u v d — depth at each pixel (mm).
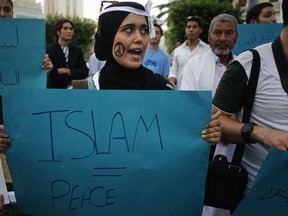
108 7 1489
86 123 1264
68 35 4301
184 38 16016
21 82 2293
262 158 1465
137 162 1284
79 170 1276
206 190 1501
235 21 2775
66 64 4238
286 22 1344
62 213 1302
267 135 1312
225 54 2768
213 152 1648
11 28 2252
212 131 1272
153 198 1305
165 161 1290
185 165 1293
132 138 1278
